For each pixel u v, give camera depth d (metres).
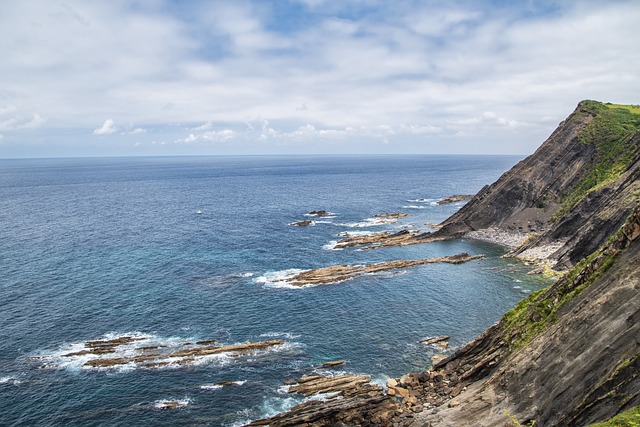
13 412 42.94
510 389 36.78
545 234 95.69
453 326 60.88
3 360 52.12
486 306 67.44
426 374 46.84
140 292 73.88
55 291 73.81
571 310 38.09
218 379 48.72
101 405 44.19
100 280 79.56
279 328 60.88
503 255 95.25
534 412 33.03
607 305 33.81
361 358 52.72
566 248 84.75
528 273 82.25
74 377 48.94
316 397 45.09
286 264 90.81
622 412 25.47
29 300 69.69
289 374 49.62
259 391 46.44
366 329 60.28
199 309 67.12
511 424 33.44
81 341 56.81
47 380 48.28
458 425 36.34
